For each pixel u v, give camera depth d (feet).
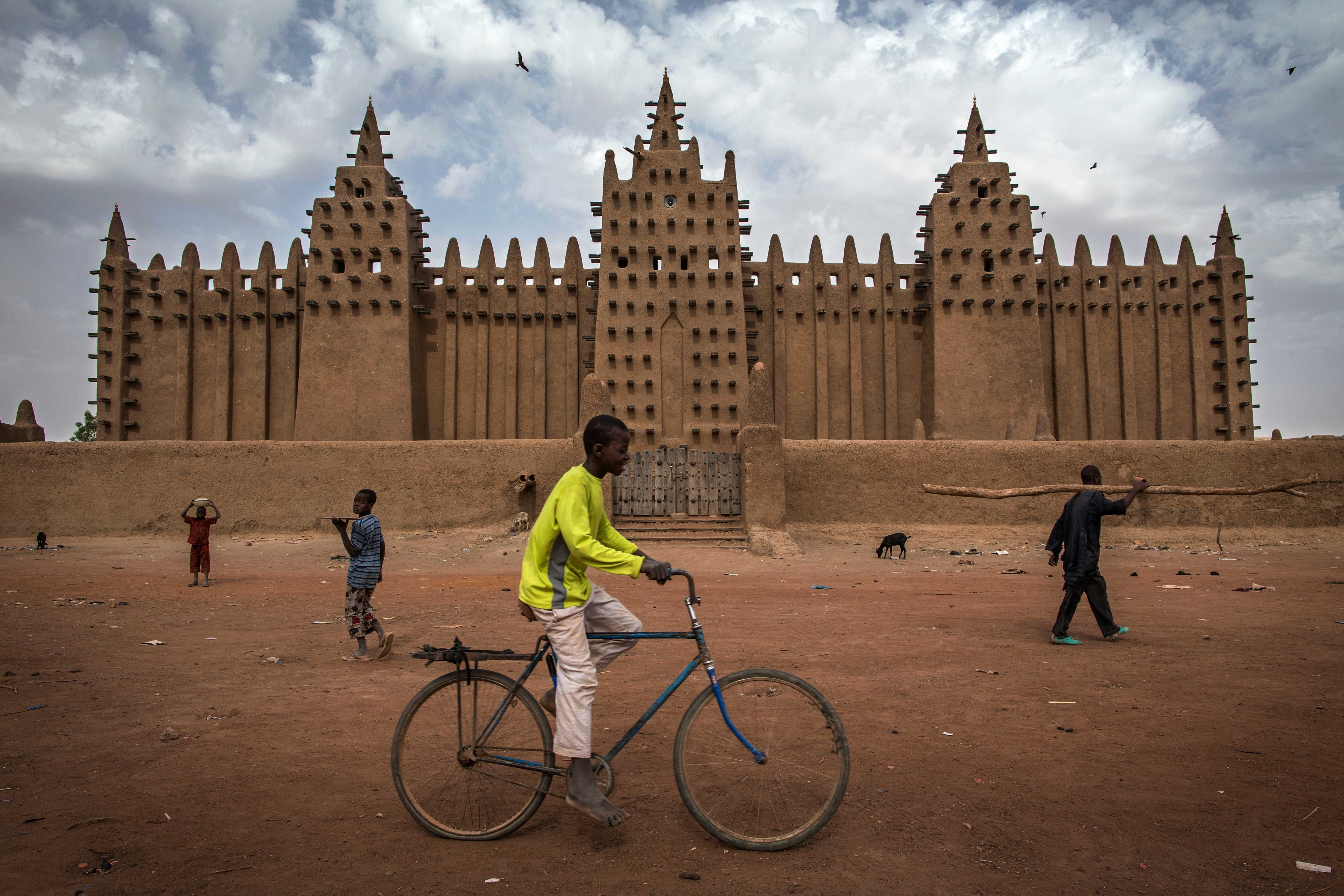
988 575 53.72
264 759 16.33
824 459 77.87
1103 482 77.66
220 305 101.35
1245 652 26.73
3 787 14.66
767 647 28.07
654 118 99.40
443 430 99.91
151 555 66.64
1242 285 107.04
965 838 12.54
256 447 78.28
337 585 48.78
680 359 93.71
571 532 12.70
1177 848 12.18
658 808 13.93
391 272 97.09
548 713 14.03
